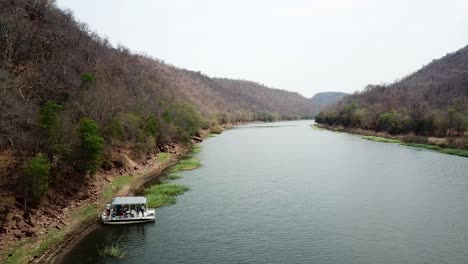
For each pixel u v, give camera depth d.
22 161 42.28
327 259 33.97
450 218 44.91
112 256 34.00
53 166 46.28
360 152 104.38
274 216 46.12
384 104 193.75
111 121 67.31
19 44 64.81
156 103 107.12
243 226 42.53
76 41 93.38
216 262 33.19
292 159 91.38
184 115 119.62
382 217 45.53
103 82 83.00
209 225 42.81
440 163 83.50
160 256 34.28
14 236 34.03
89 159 50.28
